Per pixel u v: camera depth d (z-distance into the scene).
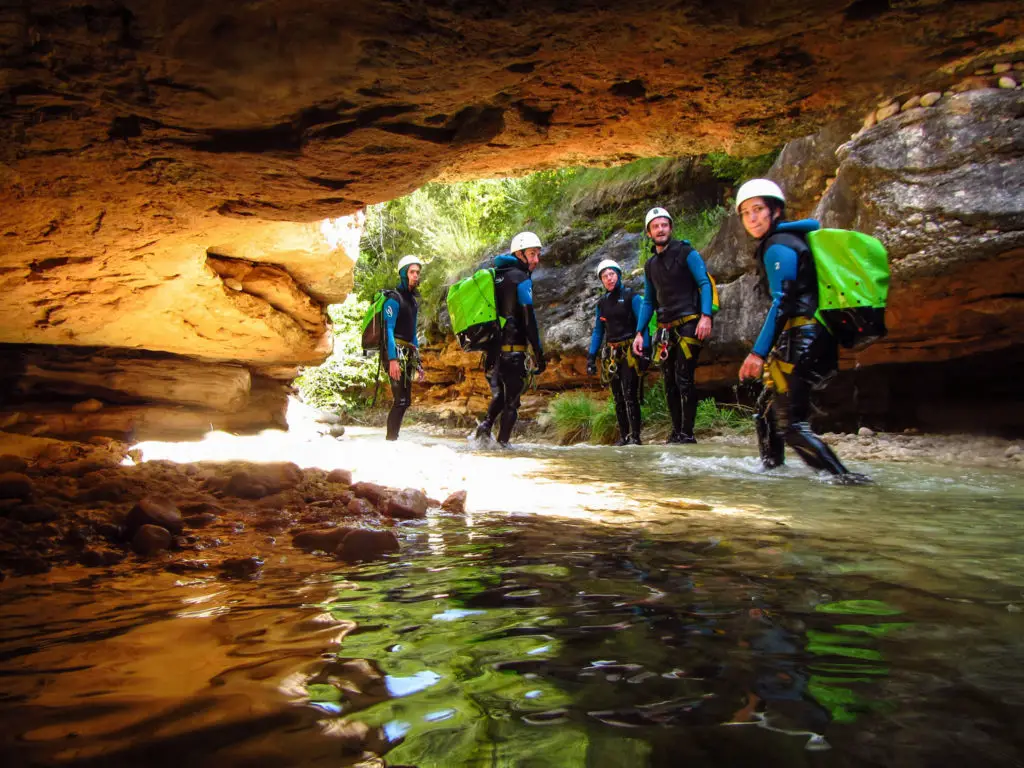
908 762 0.93
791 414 4.55
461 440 10.73
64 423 5.98
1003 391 6.91
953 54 2.65
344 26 2.16
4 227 3.71
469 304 8.02
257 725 1.04
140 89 2.41
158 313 5.41
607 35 2.33
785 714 1.07
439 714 1.07
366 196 3.49
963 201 5.85
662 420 10.15
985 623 1.50
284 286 5.98
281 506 3.16
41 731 1.02
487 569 2.04
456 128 2.89
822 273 4.39
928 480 4.20
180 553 2.34
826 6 2.28
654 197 13.43
